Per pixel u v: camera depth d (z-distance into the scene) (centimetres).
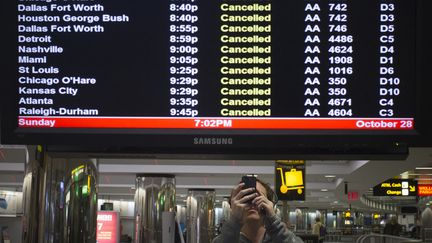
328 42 412
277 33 413
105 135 402
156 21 415
